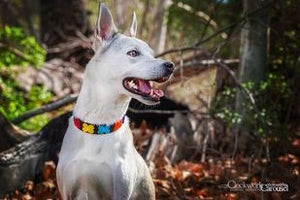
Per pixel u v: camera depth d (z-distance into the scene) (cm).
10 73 943
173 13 1036
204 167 704
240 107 750
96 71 432
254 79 768
